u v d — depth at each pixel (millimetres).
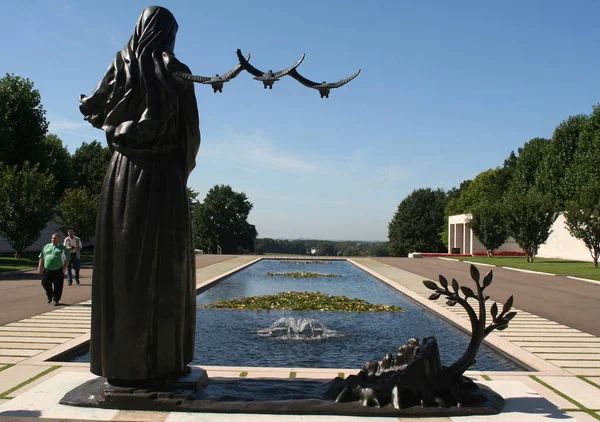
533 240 37156
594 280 22344
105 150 55938
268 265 35688
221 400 4797
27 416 4559
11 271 22781
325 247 113438
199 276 23641
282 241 116438
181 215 5074
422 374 4820
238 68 4727
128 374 4867
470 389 5105
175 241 5000
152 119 4863
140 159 5012
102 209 5004
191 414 4625
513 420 4562
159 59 4984
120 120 5051
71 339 9086
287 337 10680
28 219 29438
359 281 24266
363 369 5137
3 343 8766
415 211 74000
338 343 10164
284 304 14836
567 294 17375
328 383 5320
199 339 10484
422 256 48312
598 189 31297
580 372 7191
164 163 5059
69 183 47188
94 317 5016
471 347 5172
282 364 8516
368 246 118625
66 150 52969
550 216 36844
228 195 74375
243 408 4680
